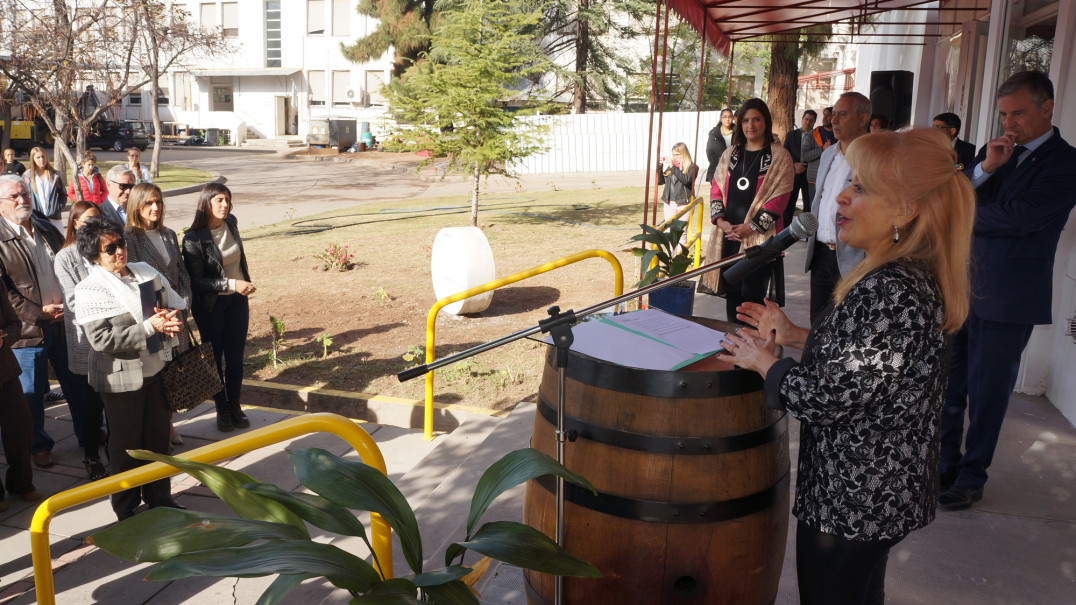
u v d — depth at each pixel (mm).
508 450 4707
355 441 2307
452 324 8344
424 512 3912
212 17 44438
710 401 2217
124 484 2367
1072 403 4656
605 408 2273
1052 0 5449
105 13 21656
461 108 13930
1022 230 3346
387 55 40875
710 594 2291
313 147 39000
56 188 10727
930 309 1828
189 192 23000
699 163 24906
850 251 4008
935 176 1826
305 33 43156
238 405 5961
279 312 9039
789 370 1962
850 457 1913
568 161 28750
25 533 4441
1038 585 3094
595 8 30219
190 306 5391
